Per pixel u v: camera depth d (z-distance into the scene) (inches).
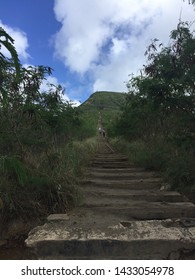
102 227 136.7
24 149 189.3
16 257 134.3
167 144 337.7
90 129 790.5
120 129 625.3
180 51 222.1
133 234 127.6
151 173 285.3
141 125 494.6
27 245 120.6
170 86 228.2
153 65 237.9
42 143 224.4
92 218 153.4
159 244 122.0
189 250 123.3
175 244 122.1
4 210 150.8
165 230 132.2
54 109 276.1
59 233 128.6
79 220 148.9
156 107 251.1
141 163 335.9
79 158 313.6
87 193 205.6
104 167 340.8
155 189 223.8
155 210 166.4
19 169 118.5
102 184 233.9
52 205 168.4
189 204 176.2
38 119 217.6
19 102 196.5
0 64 112.3
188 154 253.9
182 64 222.1
